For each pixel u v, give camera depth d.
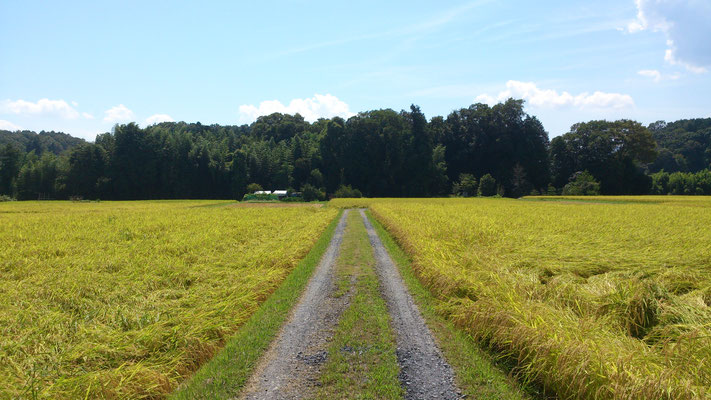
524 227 16.77
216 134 137.00
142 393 4.66
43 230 16.94
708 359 4.38
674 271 8.80
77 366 4.93
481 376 5.04
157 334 5.75
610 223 18.81
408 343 6.04
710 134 133.00
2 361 4.93
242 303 7.54
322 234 18.86
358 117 103.12
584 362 4.30
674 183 102.62
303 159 102.38
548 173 100.00
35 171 92.38
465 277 8.27
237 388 4.75
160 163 94.94
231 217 23.72
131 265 9.93
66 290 7.71
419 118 98.81
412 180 95.75
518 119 105.50
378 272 10.89
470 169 107.44
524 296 6.97
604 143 95.94
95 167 92.31
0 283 8.47
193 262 10.99
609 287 7.29
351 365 5.30
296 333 6.46
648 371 4.22
